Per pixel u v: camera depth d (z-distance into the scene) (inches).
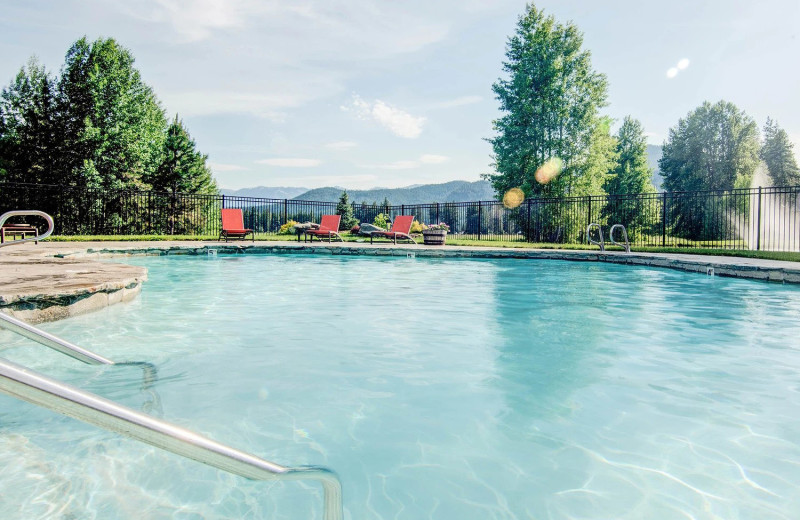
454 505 72.6
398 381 125.4
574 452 89.0
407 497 74.7
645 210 920.3
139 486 76.0
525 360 144.0
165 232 877.8
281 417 102.7
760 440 92.8
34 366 129.6
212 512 69.3
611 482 78.7
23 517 66.9
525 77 1008.9
